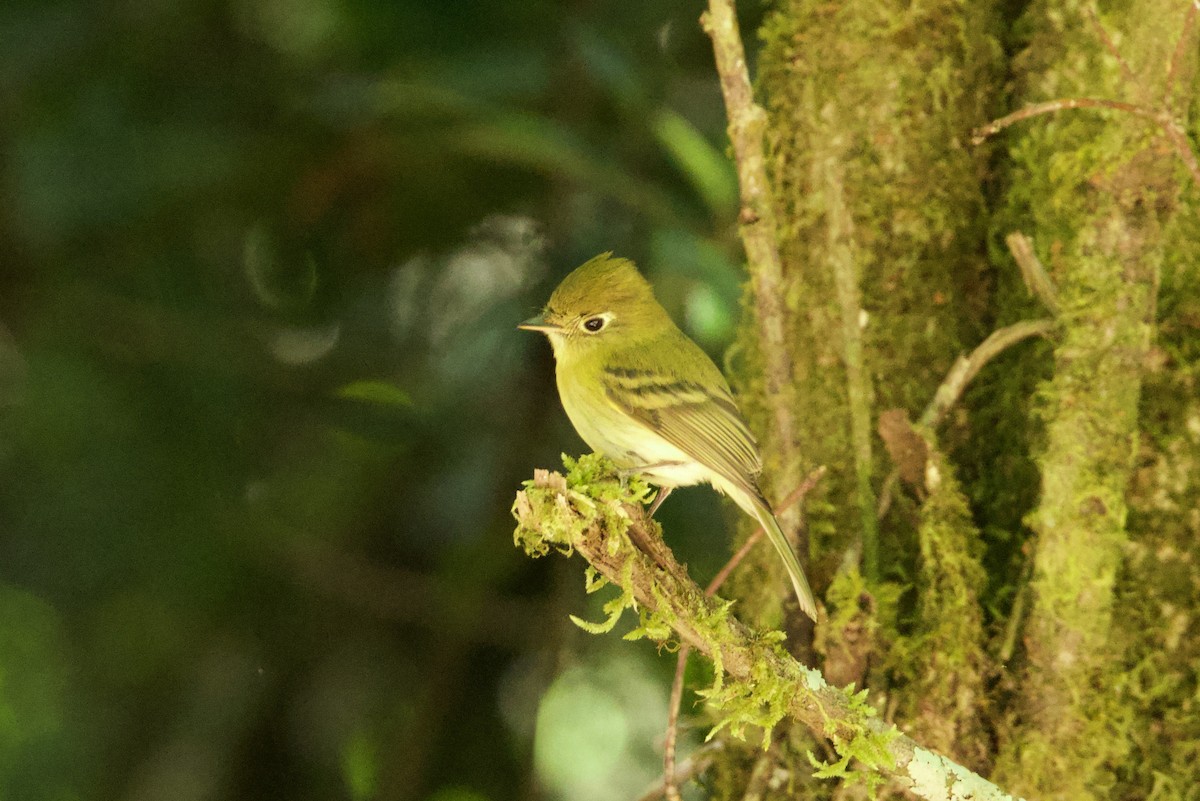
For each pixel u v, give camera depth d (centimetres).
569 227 1147
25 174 1034
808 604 722
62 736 1037
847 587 739
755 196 723
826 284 793
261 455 1090
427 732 1087
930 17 784
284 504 1097
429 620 1104
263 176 1099
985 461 775
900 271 779
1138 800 705
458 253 1180
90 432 1027
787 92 813
